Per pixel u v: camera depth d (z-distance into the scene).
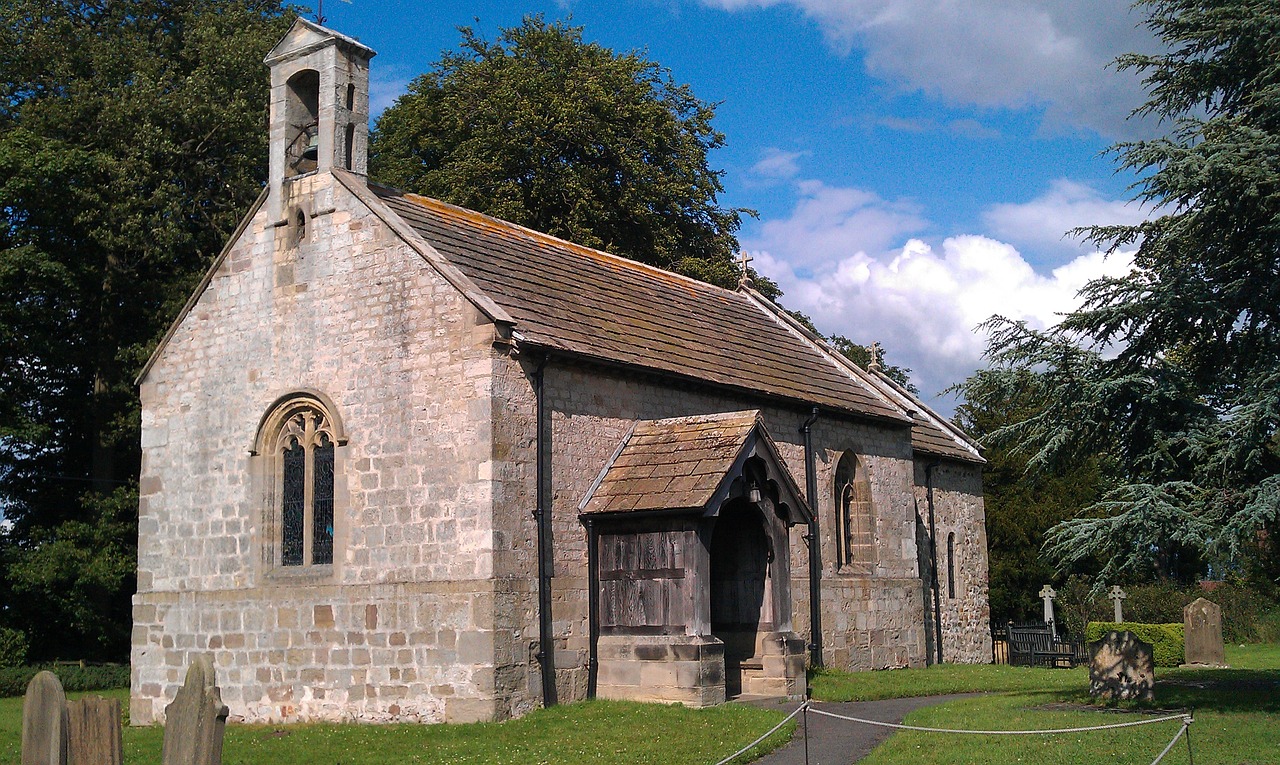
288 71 23.78
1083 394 20.45
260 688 21.84
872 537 29.81
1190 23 20.66
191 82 36.69
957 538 36.78
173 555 23.73
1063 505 45.66
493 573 19.33
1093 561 46.22
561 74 42.28
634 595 21.08
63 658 36.59
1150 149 19.61
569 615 20.86
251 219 23.77
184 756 12.01
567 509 21.16
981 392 21.75
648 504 20.81
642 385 23.36
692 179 44.75
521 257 24.48
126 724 23.59
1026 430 21.58
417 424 20.59
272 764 16.83
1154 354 20.89
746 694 22.53
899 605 30.50
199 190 37.56
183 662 23.16
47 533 35.38
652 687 20.58
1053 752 15.59
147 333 36.22
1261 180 18.55
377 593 20.52
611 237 41.94
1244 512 17.75
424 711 19.66
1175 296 19.66
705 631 20.62
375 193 23.20
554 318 22.19
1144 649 20.75
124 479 37.50
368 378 21.39
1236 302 19.94
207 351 24.00
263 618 22.02
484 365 19.92
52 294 35.03
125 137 35.88
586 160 41.84
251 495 22.75
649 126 42.50
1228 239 20.20
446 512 19.95
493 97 40.78
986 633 37.69
